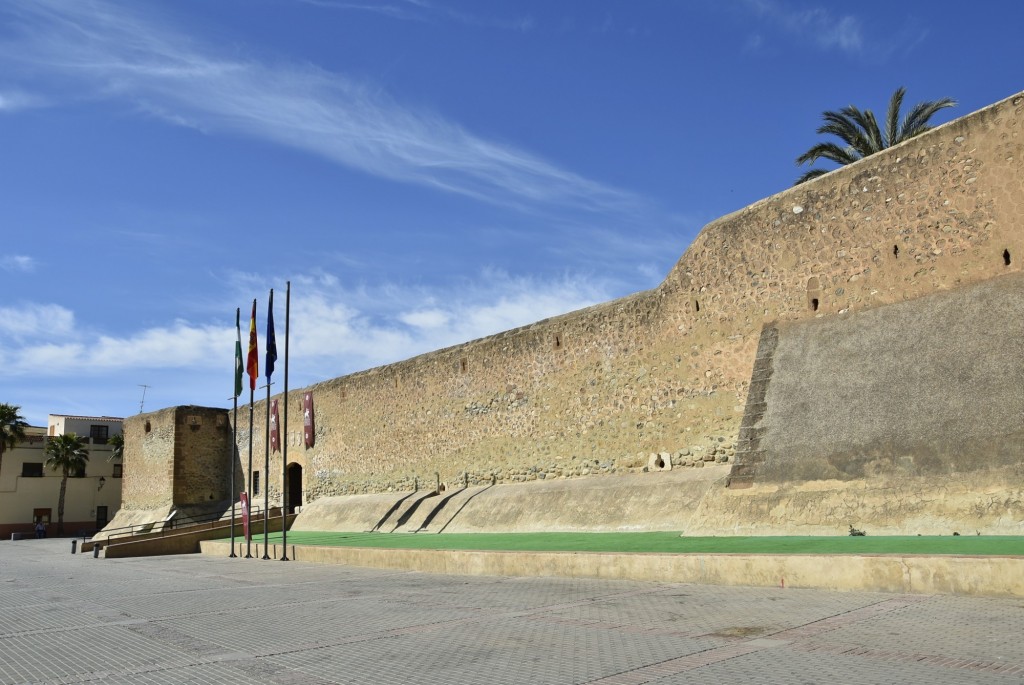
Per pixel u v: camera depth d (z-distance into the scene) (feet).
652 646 22.40
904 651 20.02
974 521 37.35
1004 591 26.58
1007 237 44.73
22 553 99.35
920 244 49.01
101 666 22.98
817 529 42.60
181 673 21.49
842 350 50.03
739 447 50.67
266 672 21.13
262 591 42.09
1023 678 16.89
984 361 41.60
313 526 102.42
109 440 191.52
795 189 57.21
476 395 86.38
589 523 63.93
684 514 56.75
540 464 77.25
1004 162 45.44
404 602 34.60
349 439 106.11
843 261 53.21
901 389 44.45
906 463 41.55
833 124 83.25
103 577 56.03
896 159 51.16
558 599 32.96
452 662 21.45
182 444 133.39
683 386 63.93
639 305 68.95
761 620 25.40
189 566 65.00
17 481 175.01
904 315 48.24
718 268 62.08
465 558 47.14
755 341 58.54
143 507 139.44
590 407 72.64
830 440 45.78
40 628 31.32
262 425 127.65
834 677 17.84
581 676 19.26
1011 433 38.24
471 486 85.30
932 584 28.32
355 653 23.26
